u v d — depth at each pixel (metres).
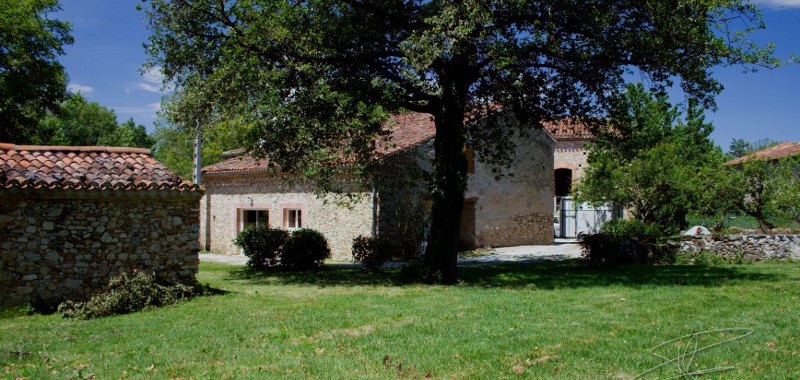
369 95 12.18
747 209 16.69
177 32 11.98
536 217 23.05
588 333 6.43
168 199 10.25
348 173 17.00
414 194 17.88
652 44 11.04
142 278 9.55
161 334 7.05
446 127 12.57
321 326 7.23
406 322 7.38
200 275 14.05
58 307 8.84
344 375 5.05
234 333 6.98
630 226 16.61
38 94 21.58
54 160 10.02
